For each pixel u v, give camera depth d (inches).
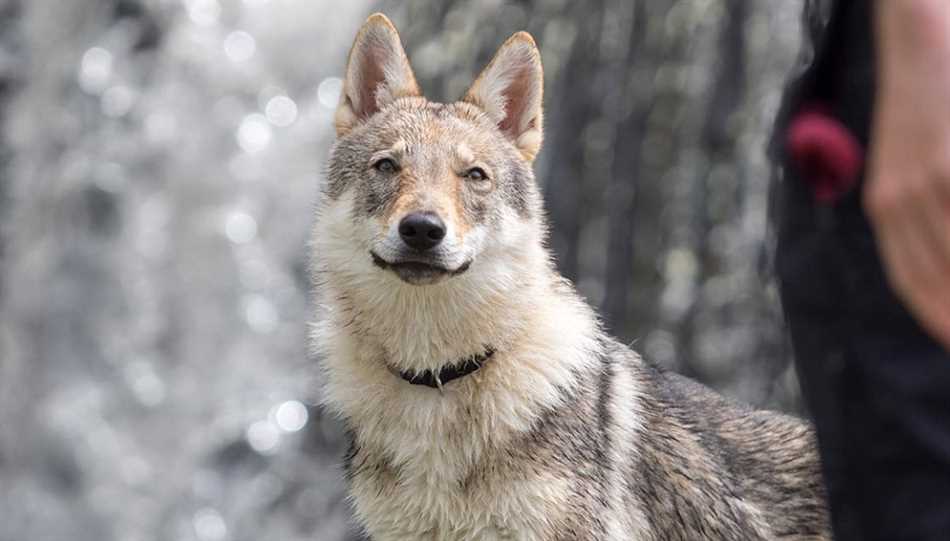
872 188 127.3
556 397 244.5
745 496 265.1
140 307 740.0
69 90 771.4
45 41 777.6
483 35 589.9
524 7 583.8
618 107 561.0
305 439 676.1
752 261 522.9
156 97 781.9
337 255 259.1
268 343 719.1
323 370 261.7
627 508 248.4
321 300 266.5
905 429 138.3
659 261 547.2
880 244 133.3
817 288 146.6
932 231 123.1
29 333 738.8
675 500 256.2
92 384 728.3
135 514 696.4
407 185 252.4
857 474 143.8
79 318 740.0
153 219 759.1
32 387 729.0
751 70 545.3
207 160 768.3
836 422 145.6
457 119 269.9
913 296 126.3
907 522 138.9
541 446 241.0
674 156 551.8
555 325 252.2
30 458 722.2
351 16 803.4
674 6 562.3
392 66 282.0
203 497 681.6
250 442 686.5
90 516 700.7
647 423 260.4
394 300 248.1
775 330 509.0
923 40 122.0
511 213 261.0
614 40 566.3
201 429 701.9
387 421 247.4
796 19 544.4
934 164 121.5
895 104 124.4
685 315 536.1
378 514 249.1
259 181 764.0
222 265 743.7
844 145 141.3
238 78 789.9
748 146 535.5
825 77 144.9
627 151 557.6
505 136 279.7
